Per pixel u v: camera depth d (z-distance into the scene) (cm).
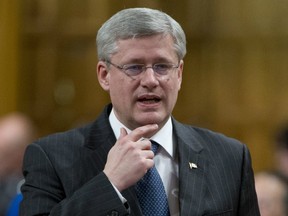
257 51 2170
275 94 2166
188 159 903
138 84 860
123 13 871
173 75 868
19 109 2144
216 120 2158
